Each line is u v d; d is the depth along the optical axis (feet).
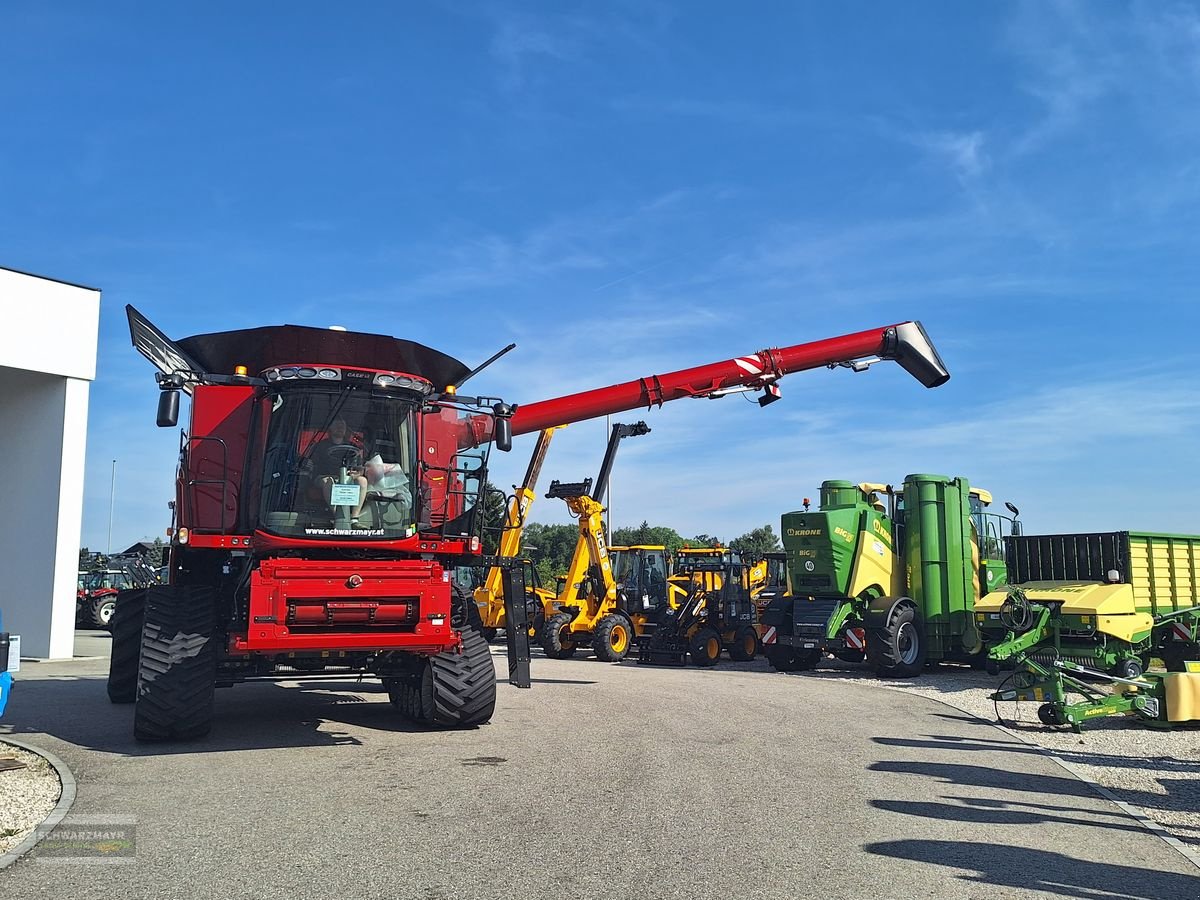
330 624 28.09
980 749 30.89
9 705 38.99
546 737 31.65
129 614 39.14
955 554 58.03
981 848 19.20
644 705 40.40
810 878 17.07
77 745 29.43
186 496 30.04
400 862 17.63
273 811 21.31
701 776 25.62
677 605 67.67
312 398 29.81
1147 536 49.62
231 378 29.68
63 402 61.26
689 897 15.93
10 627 61.98
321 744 29.94
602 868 17.39
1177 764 28.78
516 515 37.11
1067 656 45.01
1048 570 51.11
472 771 25.89
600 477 70.59
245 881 16.47
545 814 21.27
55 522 60.90
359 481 29.60
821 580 58.18
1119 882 17.22
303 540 28.66
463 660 32.73
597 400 45.27
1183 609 48.21
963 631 57.41
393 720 35.45
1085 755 30.22
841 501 59.62
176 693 28.68
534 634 71.97
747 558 73.31
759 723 35.63
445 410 32.22
